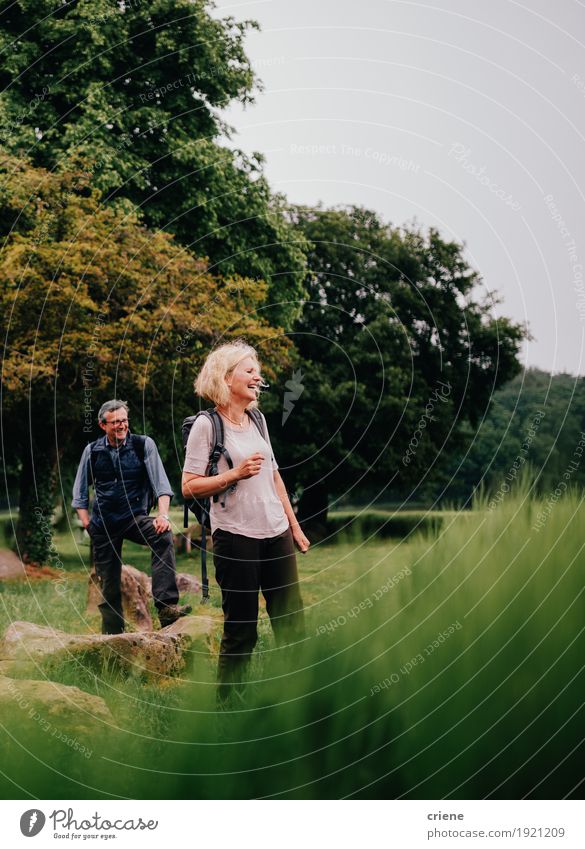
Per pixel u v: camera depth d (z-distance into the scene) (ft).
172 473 46.26
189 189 41.83
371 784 5.13
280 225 47.44
